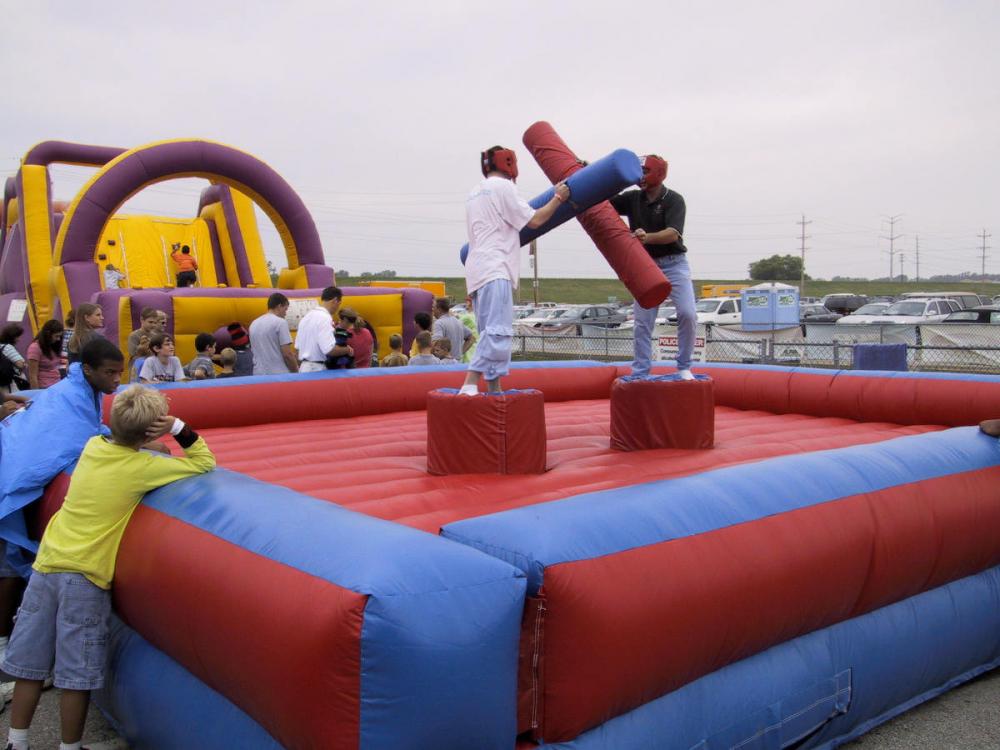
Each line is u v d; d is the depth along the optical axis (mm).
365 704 2400
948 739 3969
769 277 116375
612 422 5824
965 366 17062
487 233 4848
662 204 5699
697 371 8938
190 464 3748
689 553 3133
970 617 4441
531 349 27297
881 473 4129
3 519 4355
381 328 13297
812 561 3516
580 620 2770
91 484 3508
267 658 2584
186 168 13195
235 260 16000
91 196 12438
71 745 3516
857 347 10789
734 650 3311
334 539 2760
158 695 3332
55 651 3514
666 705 3141
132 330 11031
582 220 5195
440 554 2635
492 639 2549
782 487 3719
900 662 4051
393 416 7859
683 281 5824
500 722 2604
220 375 10086
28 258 13766
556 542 2879
